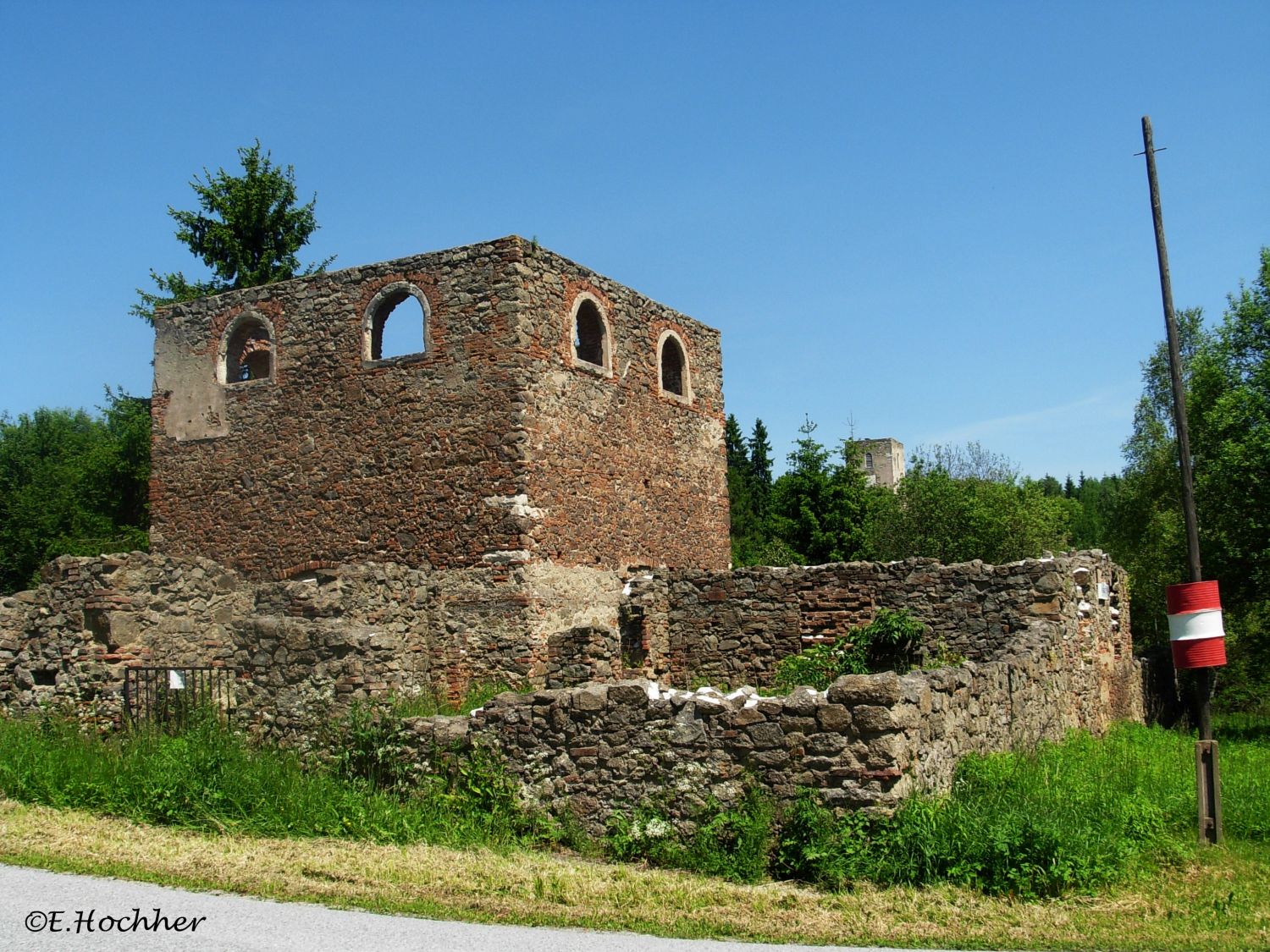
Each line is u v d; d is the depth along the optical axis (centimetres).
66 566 1466
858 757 925
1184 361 3831
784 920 788
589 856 993
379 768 1140
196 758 1131
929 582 1730
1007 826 889
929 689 1018
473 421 1748
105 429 5412
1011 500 4147
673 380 2230
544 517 1747
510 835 1030
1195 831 1052
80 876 881
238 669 1281
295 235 3475
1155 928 771
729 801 965
